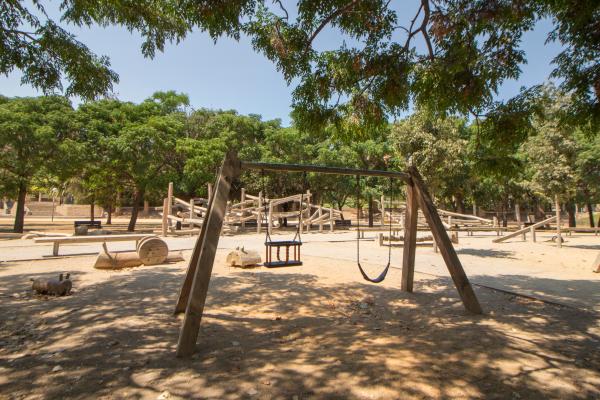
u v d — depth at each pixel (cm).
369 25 599
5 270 848
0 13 586
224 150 2531
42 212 4622
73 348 383
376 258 1116
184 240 1595
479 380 314
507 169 671
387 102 628
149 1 639
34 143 1750
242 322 484
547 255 1234
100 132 2131
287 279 780
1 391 291
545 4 503
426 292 664
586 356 371
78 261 988
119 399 279
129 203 5131
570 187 1505
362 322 488
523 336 430
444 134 1262
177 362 349
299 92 654
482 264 1020
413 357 362
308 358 359
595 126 553
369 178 2956
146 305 557
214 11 511
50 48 648
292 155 2836
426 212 581
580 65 543
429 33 607
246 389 294
